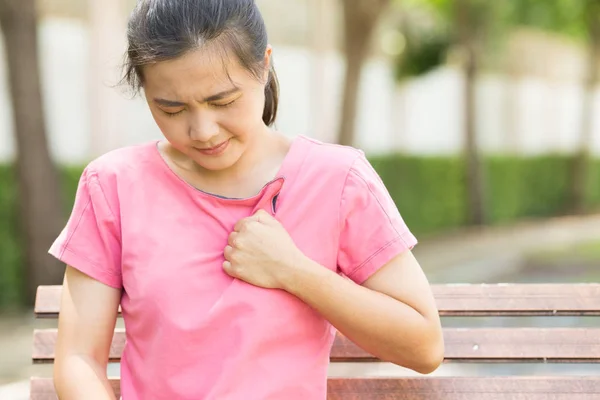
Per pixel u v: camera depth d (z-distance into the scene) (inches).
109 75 209.3
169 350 65.7
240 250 66.0
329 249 67.9
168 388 65.9
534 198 799.7
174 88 60.7
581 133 853.8
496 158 730.8
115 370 195.9
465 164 640.4
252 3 63.2
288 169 68.7
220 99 61.2
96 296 69.5
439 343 68.0
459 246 541.0
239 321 65.3
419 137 730.2
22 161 306.0
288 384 65.8
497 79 852.6
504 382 78.8
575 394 78.2
